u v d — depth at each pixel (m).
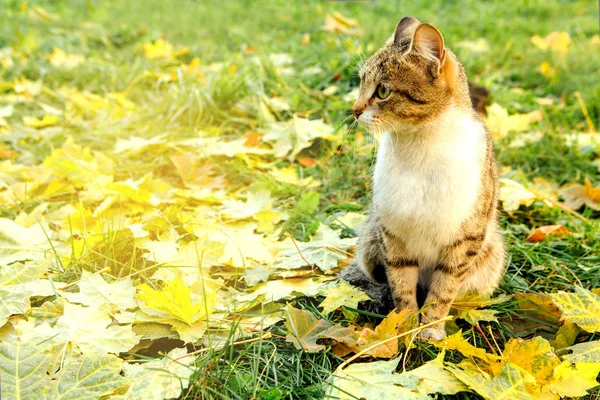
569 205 1.54
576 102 1.94
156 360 1.12
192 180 1.57
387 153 1.22
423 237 1.22
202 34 2.54
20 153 1.69
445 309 1.24
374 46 2.21
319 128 1.70
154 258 1.29
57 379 1.07
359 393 1.08
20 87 1.96
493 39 2.45
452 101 1.18
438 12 2.88
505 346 1.14
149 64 2.18
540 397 1.09
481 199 1.21
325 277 1.32
